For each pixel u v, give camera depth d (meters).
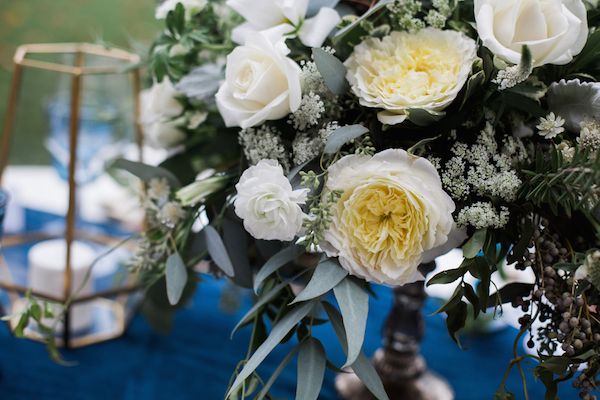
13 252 1.14
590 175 0.73
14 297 1.10
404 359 1.01
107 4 1.73
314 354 0.78
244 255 0.86
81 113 1.04
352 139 0.77
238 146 0.93
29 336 1.04
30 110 1.68
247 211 0.76
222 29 0.93
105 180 1.36
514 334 1.13
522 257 0.79
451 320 0.81
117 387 1.00
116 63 1.06
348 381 1.03
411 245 0.76
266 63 0.80
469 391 1.02
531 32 0.77
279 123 0.84
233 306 1.09
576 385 0.77
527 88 0.78
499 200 0.79
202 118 0.91
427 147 0.81
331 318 0.79
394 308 1.00
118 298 1.13
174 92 0.92
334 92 0.80
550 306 0.80
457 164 0.78
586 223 0.79
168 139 0.96
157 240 0.90
